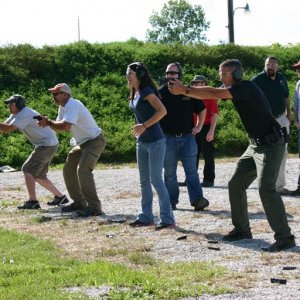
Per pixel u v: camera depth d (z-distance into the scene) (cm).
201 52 3525
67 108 1220
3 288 750
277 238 942
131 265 870
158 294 721
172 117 1271
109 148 2680
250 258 898
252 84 927
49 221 1214
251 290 739
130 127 2852
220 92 911
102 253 937
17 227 1159
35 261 883
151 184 1138
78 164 1275
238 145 2842
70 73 3238
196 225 1141
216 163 2355
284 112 1396
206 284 765
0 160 2506
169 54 3472
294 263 865
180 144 1286
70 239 1041
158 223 1124
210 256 918
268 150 939
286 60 3694
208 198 1463
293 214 1224
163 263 876
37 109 2892
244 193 1009
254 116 930
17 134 2684
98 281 767
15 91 3031
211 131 1631
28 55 3253
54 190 1412
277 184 1452
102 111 2973
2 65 3155
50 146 1368
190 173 1292
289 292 728
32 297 708
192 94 903
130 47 3522
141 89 1065
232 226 1129
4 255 923
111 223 1176
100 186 1755
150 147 1093
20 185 1823
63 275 796
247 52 3628
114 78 3219
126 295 714
